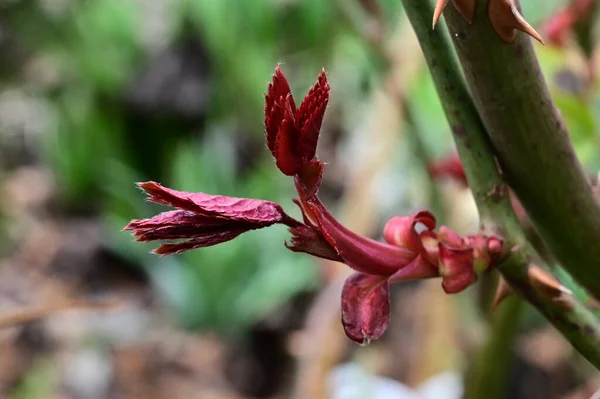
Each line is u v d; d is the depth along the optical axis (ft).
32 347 3.58
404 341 2.59
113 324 3.79
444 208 1.37
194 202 0.70
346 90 3.85
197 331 3.79
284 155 0.70
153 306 4.02
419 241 0.74
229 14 4.02
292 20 4.07
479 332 1.21
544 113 0.75
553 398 2.39
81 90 4.60
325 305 1.46
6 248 4.32
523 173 0.76
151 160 4.66
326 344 1.41
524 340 2.54
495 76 0.74
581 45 1.09
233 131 4.34
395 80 1.32
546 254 0.88
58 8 4.71
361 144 2.47
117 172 4.47
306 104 0.70
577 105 1.09
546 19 1.22
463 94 0.77
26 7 4.79
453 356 1.84
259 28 4.06
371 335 0.72
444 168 1.10
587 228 0.77
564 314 0.76
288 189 3.70
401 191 2.39
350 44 3.14
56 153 4.57
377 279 0.73
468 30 0.73
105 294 4.07
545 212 0.77
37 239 4.39
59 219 4.60
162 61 4.56
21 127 5.18
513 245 0.76
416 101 1.40
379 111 1.55
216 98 4.41
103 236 4.33
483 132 0.77
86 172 4.54
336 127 4.07
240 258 3.71
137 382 3.45
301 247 0.72
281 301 3.64
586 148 1.12
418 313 2.44
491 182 0.77
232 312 3.70
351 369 1.92
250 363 3.61
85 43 4.60
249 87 4.13
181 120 4.50
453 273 0.74
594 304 0.87
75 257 4.27
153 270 3.95
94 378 3.42
